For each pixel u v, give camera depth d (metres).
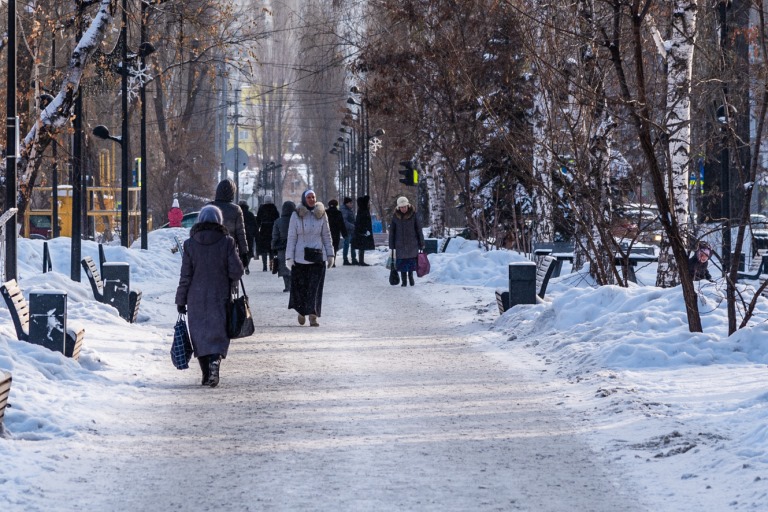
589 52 46.38
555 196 50.12
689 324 34.62
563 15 45.91
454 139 85.88
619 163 53.69
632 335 34.75
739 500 17.44
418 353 37.44
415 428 24.14
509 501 17.86
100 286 49.94
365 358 36.16
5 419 23.42
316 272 46.03
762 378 28.42
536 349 37.31
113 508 17.52
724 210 62.78
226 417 25.55
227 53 61.75
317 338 41.94
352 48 122.81
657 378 29.80
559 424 24.48
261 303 57.34
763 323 33.41
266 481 19.23
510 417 25.38
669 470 19.78
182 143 167.38
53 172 104.12
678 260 34.62
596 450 21.72
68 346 32.00
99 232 144.75
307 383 30.86
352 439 22.91
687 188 45.44
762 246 78.44
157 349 37.84
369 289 66.88
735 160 36.41
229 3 60.84
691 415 24.27
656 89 44.06
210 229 31.00
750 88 38.25
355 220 95.06
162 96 165.00
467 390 29.45
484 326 45.25
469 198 89.00
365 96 92.50
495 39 76.12
